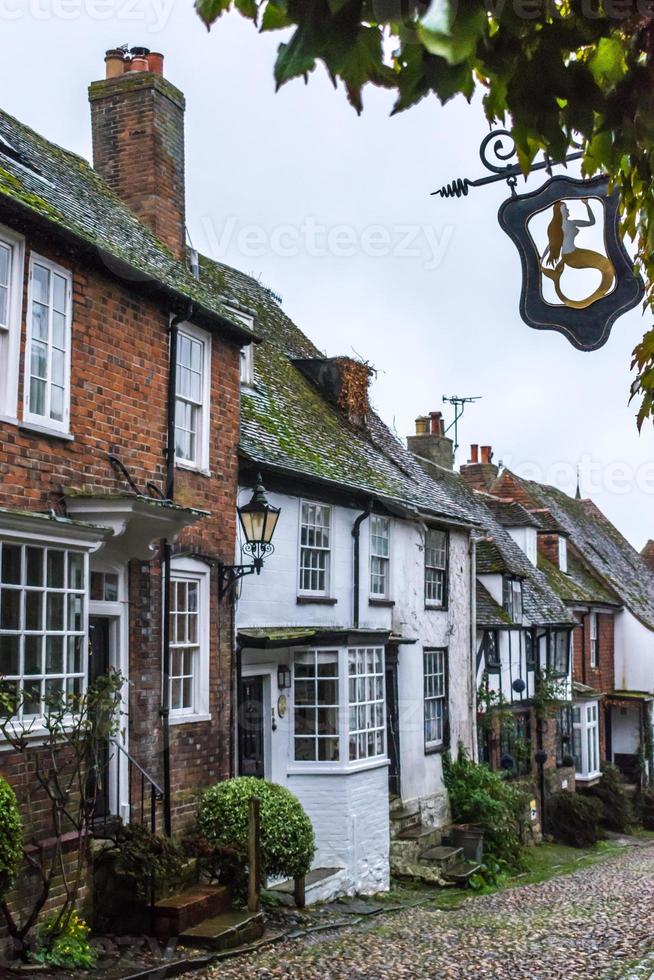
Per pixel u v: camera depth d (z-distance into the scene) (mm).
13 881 7605
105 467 10211
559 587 28953
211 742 12086
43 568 8672
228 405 12859
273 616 13914
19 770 8523
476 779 19750
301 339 20344
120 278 10508
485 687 22016
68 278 9820
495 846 19016
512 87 2068
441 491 21156
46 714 8711
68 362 9727
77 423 9828
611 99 2199
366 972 9242
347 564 16016
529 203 4297
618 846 24844
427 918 12891
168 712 11094
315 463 15094
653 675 32719
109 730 8883
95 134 14211
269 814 11469
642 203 3318
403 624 17984
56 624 8805
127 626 10594
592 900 14883
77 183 12555
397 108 1796
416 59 1769
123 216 12945
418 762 18266
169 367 11453
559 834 24344
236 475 12961
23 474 9023
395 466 19359
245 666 13258
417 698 18453
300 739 14289
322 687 14273
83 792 8664
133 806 10508
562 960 10055
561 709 25969
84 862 9258
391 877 15984
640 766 31750
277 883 13172
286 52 1738
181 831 11312
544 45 2035
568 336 4215
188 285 12289
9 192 8891
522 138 2172
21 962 8016
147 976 8438
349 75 1791
